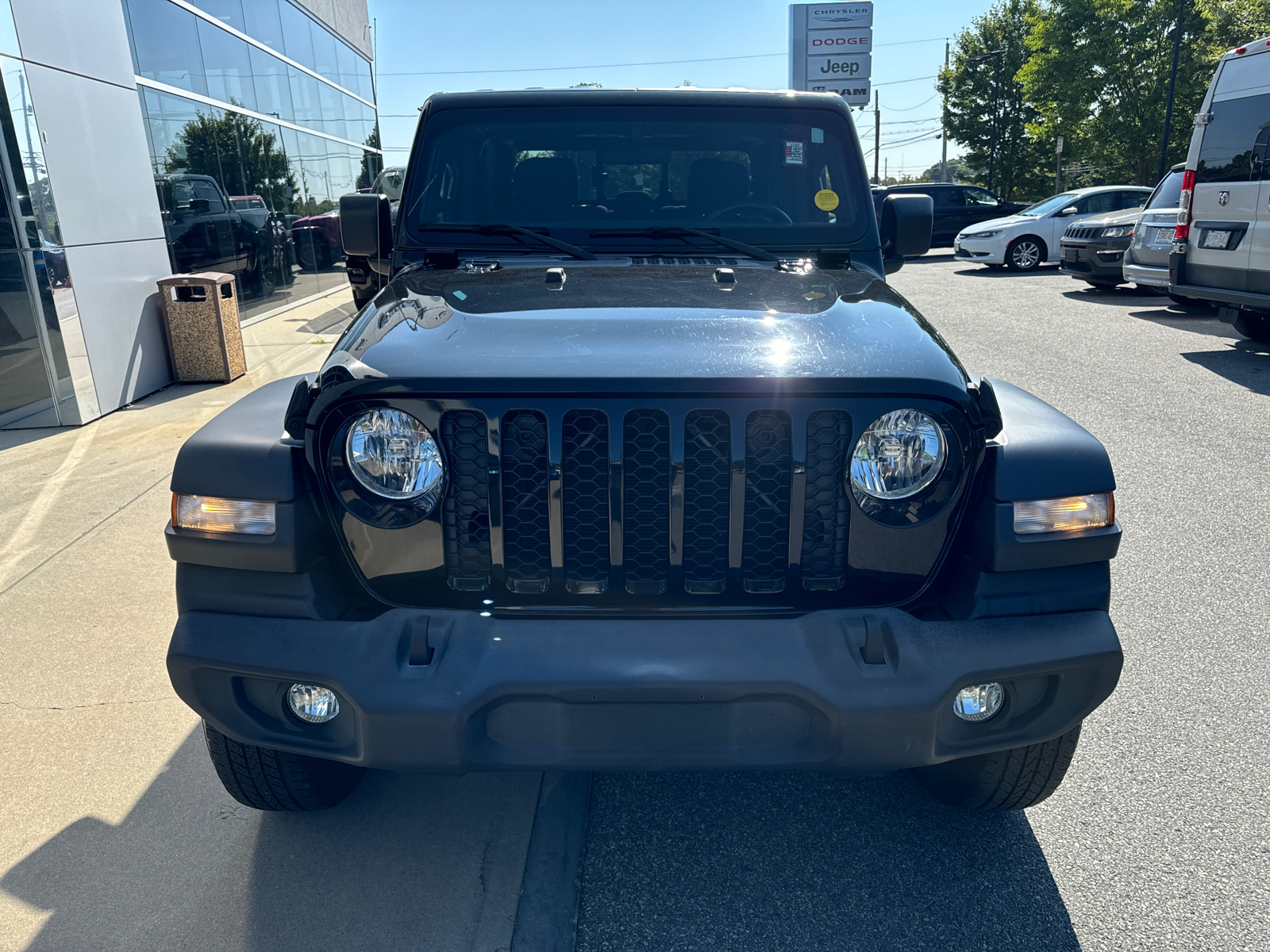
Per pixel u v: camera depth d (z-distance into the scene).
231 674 2.04
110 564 4.43
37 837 2.56
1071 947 2.17
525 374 1.96
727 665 1.92
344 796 2.72
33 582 4.25
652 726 1.96
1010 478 2.04
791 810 2.70
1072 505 2.06
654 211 3.18
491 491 2.00
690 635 1.96
